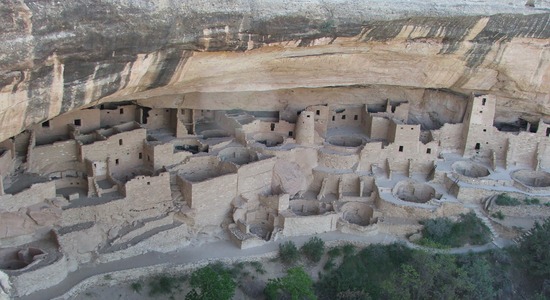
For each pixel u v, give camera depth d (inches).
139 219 861.2
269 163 973.8
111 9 522.6
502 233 991.6
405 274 872.3
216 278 783.1
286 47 723.4
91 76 569.0
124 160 898.7
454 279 867.4
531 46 868.6
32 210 767.7
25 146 832.9
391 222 989.2
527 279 937.5
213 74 760.3
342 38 746.2
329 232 985.5
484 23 795.4
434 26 777.6
